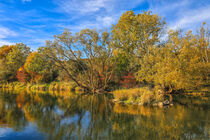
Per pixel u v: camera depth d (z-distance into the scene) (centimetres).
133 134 823
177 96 2062
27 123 1027
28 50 5075
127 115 1204
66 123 1038
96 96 2500
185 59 1789
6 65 4753
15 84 4434
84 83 3425
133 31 2733
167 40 2342
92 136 806
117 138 775
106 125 989
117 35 2952
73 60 3177
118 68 3133
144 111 1312
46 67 3944
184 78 1820
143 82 2747
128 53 3072
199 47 2366
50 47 3041
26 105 1684
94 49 2944
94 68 3136
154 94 1745
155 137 773
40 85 3903
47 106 1644
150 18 2538
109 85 3303
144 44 2686
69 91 3341
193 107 1427
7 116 1203
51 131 880
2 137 782
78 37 2888
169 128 889
